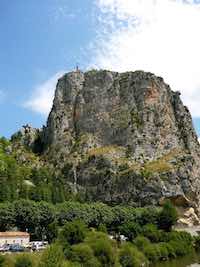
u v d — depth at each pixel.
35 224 187.25
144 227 194.62
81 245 132.50
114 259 135.75
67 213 199.00
